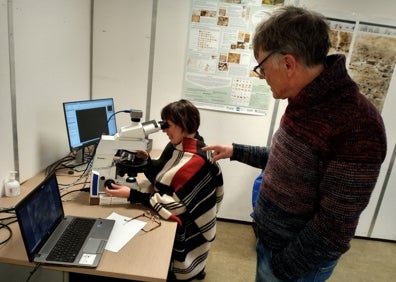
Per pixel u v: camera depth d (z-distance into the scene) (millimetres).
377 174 723
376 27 2463
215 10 2488
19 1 1519
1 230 1226
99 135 2188
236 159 1390
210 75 2627
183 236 1536
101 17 2521
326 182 752
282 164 888
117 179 1605
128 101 2709
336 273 2377
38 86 1775
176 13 2510
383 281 2342
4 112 1484
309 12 796
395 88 2590
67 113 1889
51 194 1242
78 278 1371
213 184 1629
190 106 1606
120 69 2635
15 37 1512
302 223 885
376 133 712
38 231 1097
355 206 722
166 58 2607
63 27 2027
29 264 1052
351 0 2422
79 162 2062
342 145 728
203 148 1472
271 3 2463
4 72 1456
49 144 1974
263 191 1021
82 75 2453
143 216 1435
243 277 2197
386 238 2947
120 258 1126
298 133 828
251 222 2939
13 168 1604
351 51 2510
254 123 2732
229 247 2547
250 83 2633
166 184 1562
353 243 2861
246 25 2510
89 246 1152
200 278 2123
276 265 908
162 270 1089
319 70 807
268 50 823
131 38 2568
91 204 1503
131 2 2496
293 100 854
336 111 753
